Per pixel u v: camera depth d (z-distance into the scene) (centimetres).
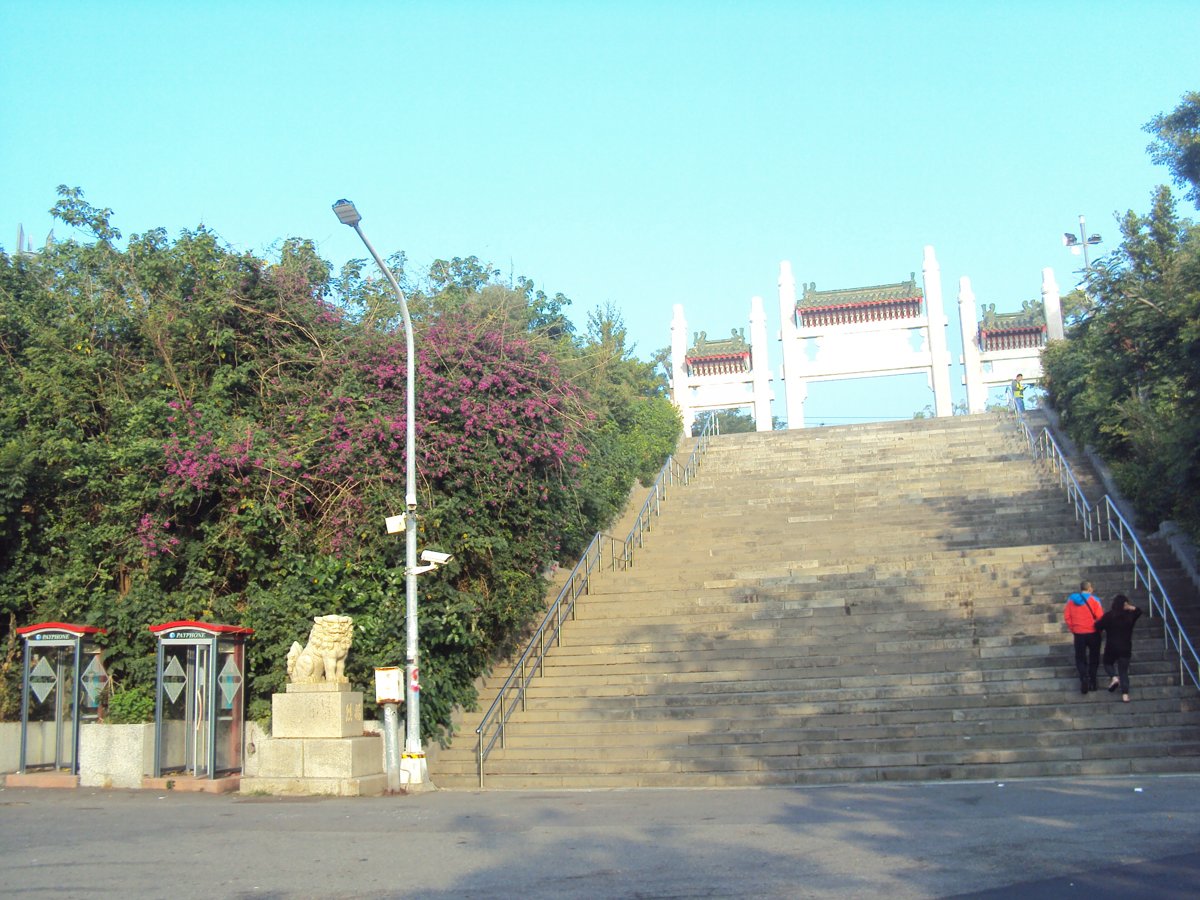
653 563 2347
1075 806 1054
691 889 752
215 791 1488
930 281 3900
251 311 1958
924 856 834
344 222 1501
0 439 1795
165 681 1590
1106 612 1546
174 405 1814
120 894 782
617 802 1253
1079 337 1959
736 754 1505
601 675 1822
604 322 3750
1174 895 681
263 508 1683
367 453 1728
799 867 812
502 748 1638
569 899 733
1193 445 1583
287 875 845
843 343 3959
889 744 1477
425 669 1662
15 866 902
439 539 1727
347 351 1900
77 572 1753
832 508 2600
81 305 1938
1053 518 2328
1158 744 1414
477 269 3038
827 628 1850
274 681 1617
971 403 3841
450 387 1781
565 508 2002
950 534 2294
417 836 1025
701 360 4106
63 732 1667
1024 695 1561
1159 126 1608
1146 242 1798
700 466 3175
